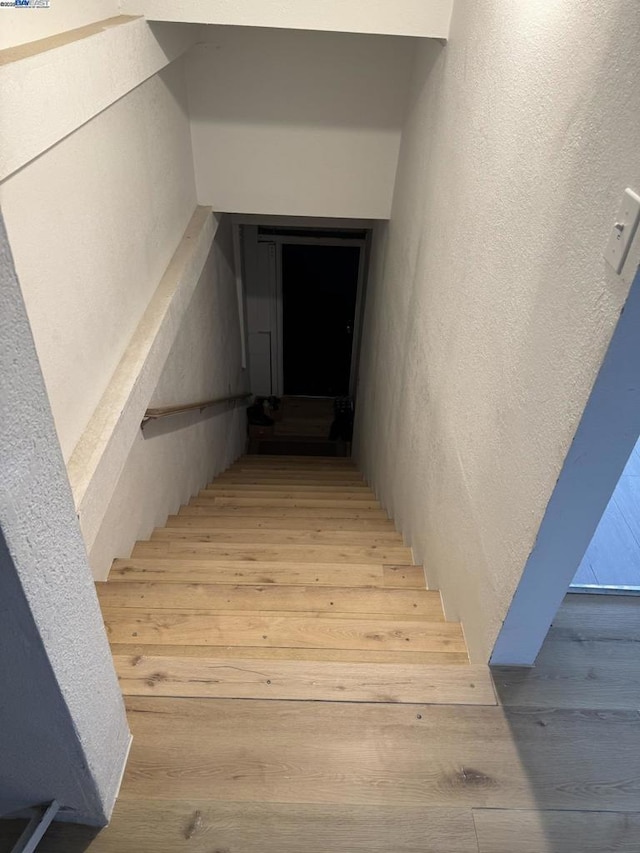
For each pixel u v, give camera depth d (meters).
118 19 2.10
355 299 6.38
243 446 6.34
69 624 0.94
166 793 1.33
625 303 0.88
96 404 2.04
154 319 2.53
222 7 2.22
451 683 1.58
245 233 5.72
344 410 6.70
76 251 1.81
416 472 2.68
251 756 1.40
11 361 0.67
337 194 3.64
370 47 3.10
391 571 2.45
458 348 1.92
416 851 1.27
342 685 1.55
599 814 1.34
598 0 0.97
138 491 2.72
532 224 1.28
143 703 1.49
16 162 1.35
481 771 1.40
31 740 1.05
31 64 1.38
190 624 1.92
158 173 2.70
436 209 2.35
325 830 1.29
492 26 1.62
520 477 1.35
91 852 1.25
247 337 6.54
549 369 1.18
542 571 1.33
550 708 1.54
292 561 2.60
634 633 1.74
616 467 1.12
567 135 1.10
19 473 0.72
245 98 3.25
